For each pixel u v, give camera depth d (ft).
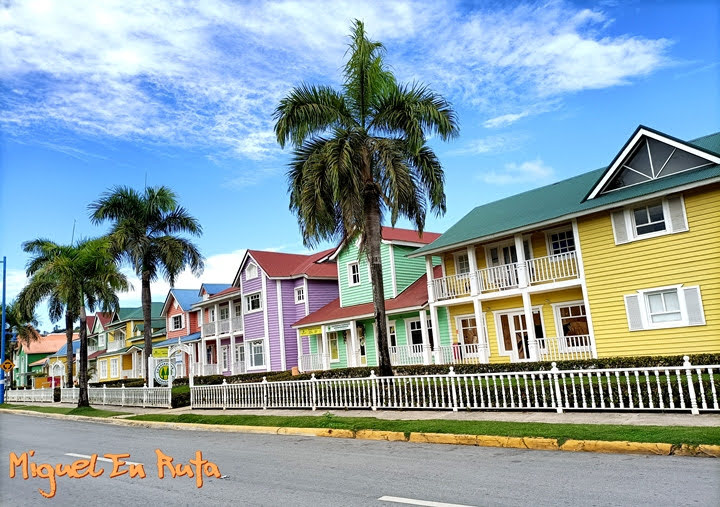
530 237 74.54
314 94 59.77
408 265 96.63
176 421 57.72
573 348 66.18
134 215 107.76
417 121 56.70
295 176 60.54
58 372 125.90
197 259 111.14
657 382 35.91
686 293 55.62
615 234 61.11
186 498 23.67
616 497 19.67
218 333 126.72
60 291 86.79
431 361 78.74
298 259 122.31
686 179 54.85
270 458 32.83
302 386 56.85
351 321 92.53
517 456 28.50
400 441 36.37
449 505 19.81
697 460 24.57
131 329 175.01
